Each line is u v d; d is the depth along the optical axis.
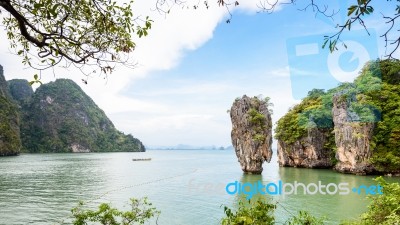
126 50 4.75
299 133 62.91
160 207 27.36
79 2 4.32
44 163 99.19
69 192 39.78
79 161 113.06
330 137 59.84
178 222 21.92
